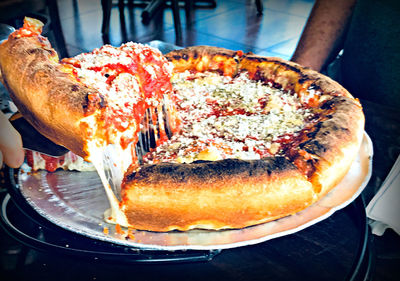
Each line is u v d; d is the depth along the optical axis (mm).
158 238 746
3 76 914
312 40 1661
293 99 1172
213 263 849
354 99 1098
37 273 846
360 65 1568
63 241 813
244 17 4008
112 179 825
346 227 961
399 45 1417
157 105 976
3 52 917
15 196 841
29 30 960
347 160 884
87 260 707
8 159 877
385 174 1343
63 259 876
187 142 963
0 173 922
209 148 904
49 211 797
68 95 766
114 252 740
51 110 771
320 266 857
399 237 1188
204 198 751
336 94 1102
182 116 1103
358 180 901
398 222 1095
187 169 781
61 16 3979
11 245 924
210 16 4066
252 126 1033
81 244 780
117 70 943
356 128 961
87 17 3957
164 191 753
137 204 759
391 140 1431
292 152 878
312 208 820
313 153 853
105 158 822
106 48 1003
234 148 923
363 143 1007
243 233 760
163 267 839
